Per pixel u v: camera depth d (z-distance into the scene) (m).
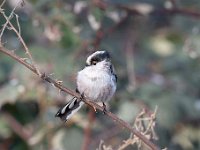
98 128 11.86
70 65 11.83
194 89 13.87
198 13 13.88
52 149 11.73
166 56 14.60
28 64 7.44
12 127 12.30
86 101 8.06
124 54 13.41
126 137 12.34
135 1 13.72
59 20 12.55
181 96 13.13
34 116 12.49
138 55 14.62
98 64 9.34
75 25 12.80
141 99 12.49
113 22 13.27
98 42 12.55
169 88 13.38
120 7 13.48
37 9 12.58
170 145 12.95
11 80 11.84
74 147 11.65
